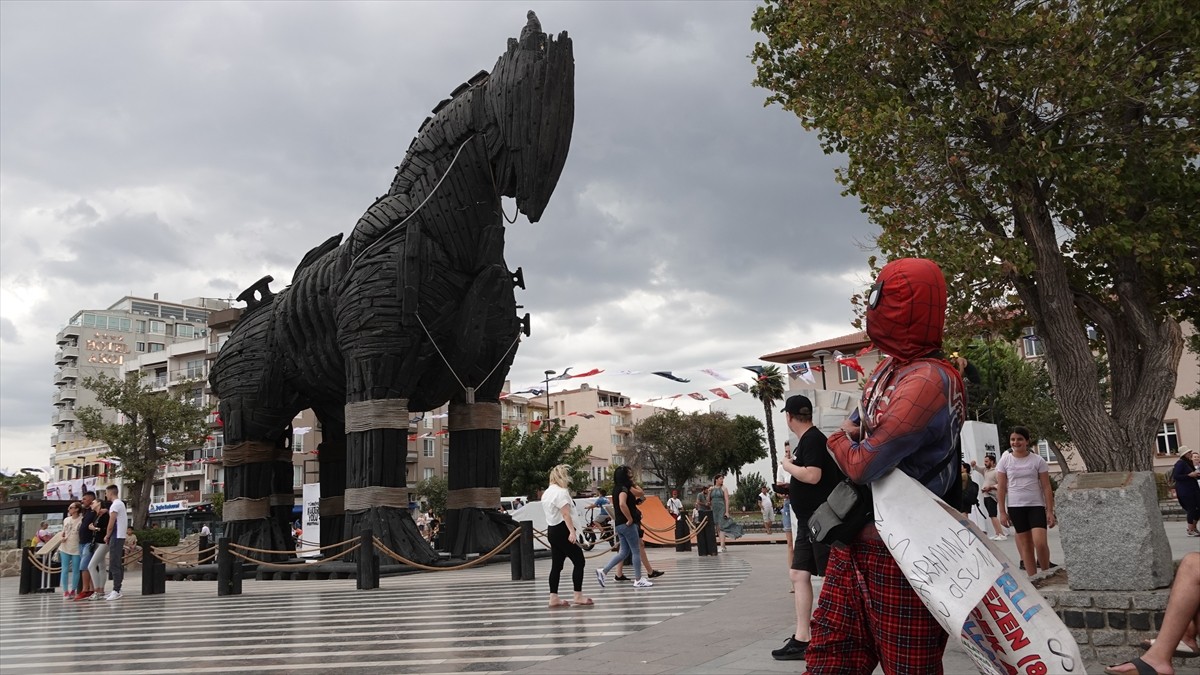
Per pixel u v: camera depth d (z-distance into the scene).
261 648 7.99
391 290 16.53
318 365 18.66
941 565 2.45
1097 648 5.58
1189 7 8.02
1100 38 8.41
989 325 9.91
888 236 9.06
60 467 73.38
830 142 10.27
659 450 66.00
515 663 6.37
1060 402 8.91
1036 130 8.93
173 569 20.92
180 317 96.94
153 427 41.59
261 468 20.25
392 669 6.43
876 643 2.72
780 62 10.57
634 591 11.67
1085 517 5.74
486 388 18.66
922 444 2.59
